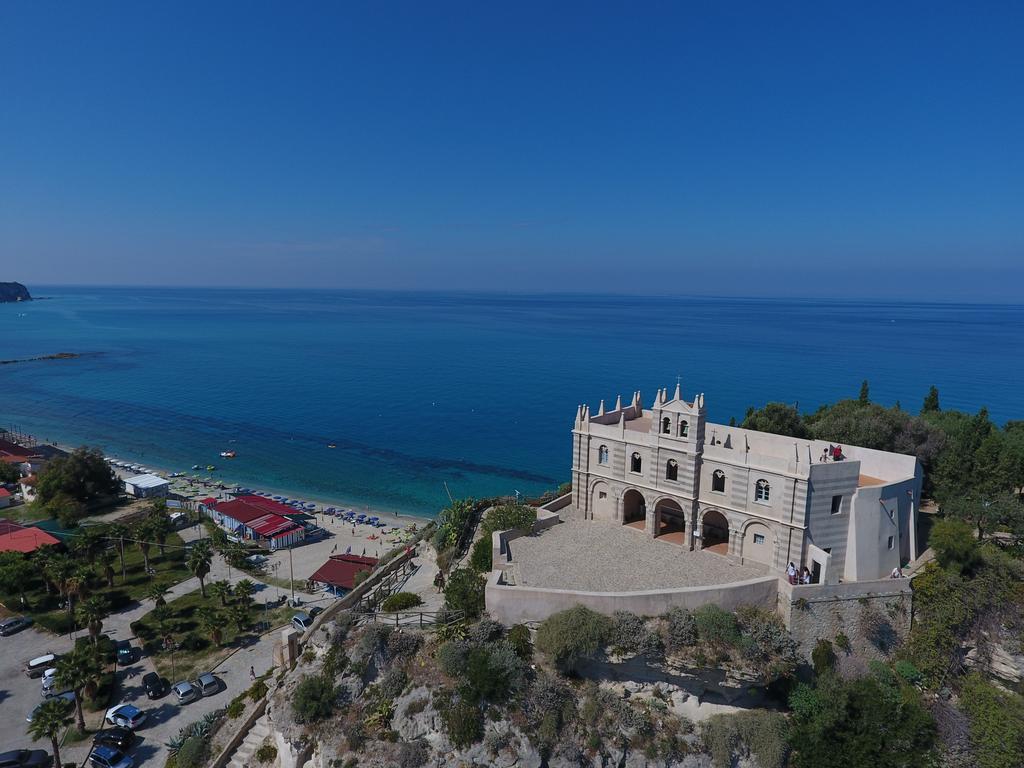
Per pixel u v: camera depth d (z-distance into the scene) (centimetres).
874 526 6009
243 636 7156
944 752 4975
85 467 11144
